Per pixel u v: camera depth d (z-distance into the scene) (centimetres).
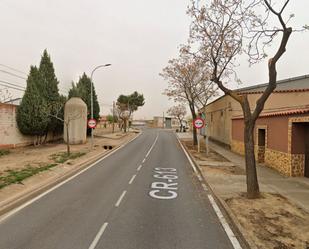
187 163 1683
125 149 2464
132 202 862
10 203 820
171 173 1357
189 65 2661
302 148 1224
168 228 655
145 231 635
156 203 855
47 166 1432
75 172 1372
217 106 3088
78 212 765
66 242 574
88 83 3928
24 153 2020
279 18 797
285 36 798
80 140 2884
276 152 1386
